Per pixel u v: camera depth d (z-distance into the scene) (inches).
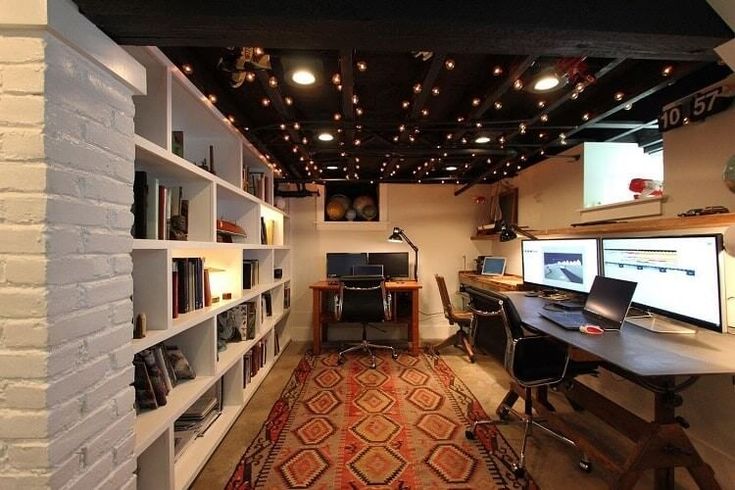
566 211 125.1
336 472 74.2
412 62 75.0
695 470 62.1
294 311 181.2
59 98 37.9
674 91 88.3
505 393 112.5
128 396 48.8
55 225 37.4
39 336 36.3
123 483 47.6
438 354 153.0
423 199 186.2
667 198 83.6
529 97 89.1
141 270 62.6
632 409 92.4
